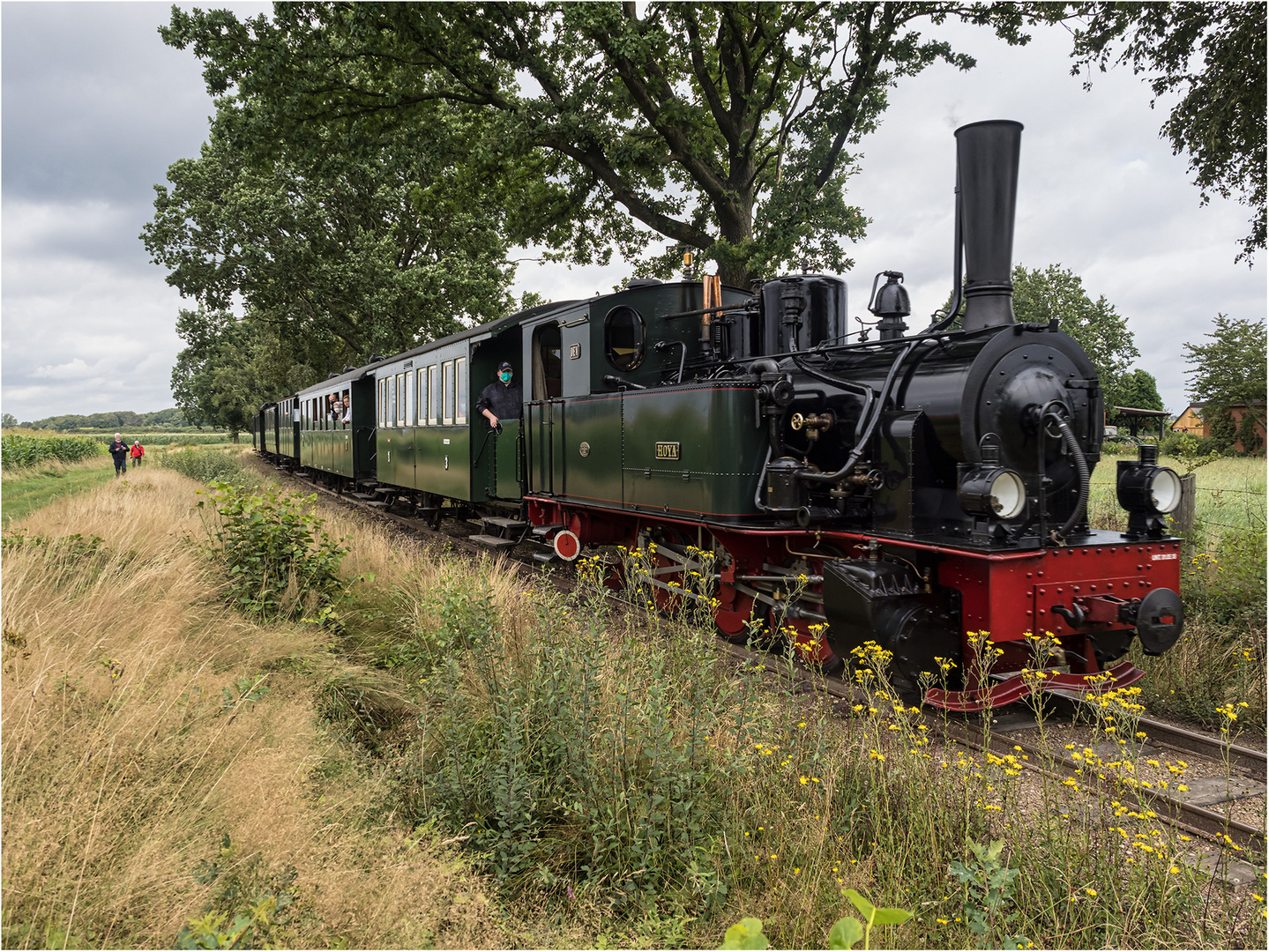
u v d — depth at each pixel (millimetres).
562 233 18922
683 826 3203
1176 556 5152
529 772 3742
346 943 2529
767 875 3035
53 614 4648
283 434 30000
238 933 2352
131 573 5711
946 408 5008
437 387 12539
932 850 3045
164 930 2469
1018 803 3541
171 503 10664
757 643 5961
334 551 6633
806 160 14273
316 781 3615
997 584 4617
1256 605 5941
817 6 13750
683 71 16875
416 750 4020
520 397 11555
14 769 3041
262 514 6715
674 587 6660
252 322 40688
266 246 29688
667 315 8281
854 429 5906
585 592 7695
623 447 7727
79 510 8523
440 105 17500
